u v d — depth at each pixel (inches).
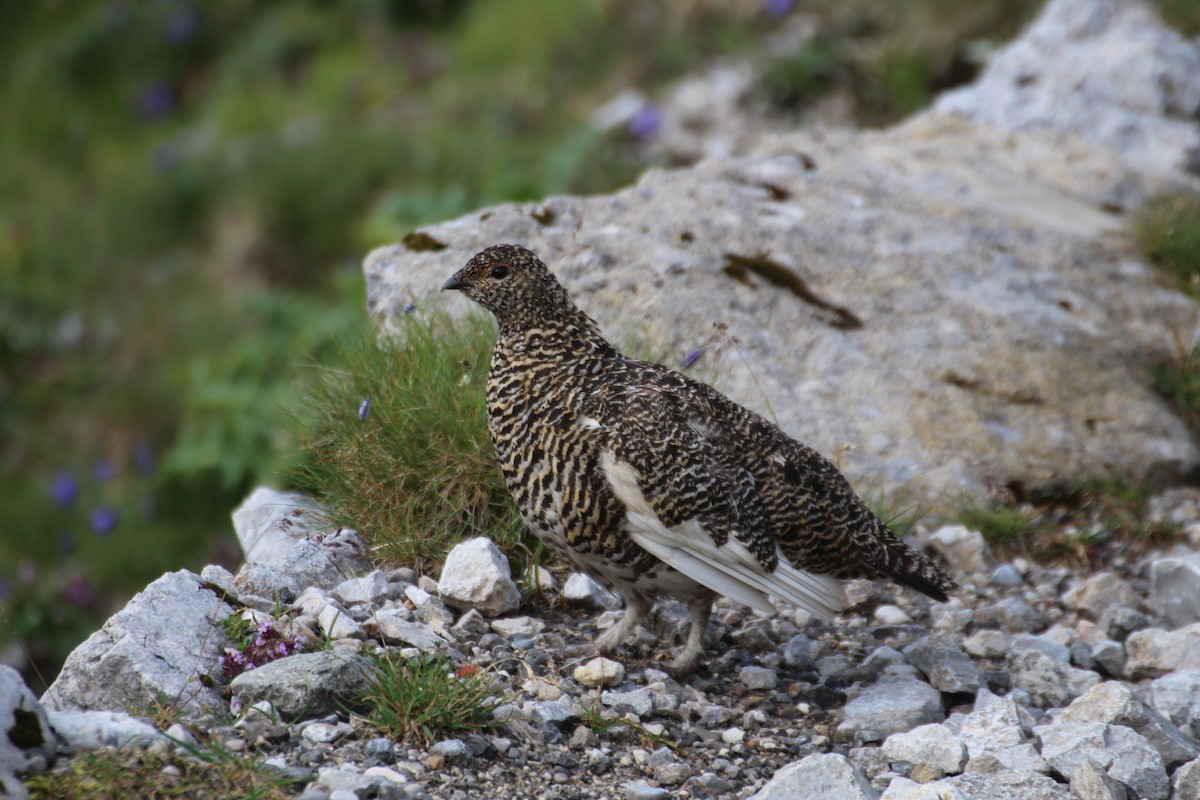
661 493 298.7
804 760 268.2
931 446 434.0
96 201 1064.8
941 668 331.3
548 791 261.9
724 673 334.0
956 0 815.1
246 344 700.0
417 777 256.5
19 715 236.8
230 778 240.7
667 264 472.4
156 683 275.4
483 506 371.6
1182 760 293.0
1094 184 577.6
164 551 675.4
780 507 315.9
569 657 323.0
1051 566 420.2
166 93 1135.6
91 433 856.9
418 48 1071.0
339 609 315.6
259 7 1195.9
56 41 1218.6
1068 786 275.1
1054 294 496.1
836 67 845.8
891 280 488.1
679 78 911.7
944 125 627.8
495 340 407.5
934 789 262.7
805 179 549.3
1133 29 661.9
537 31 1011.3
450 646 313.3
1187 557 378.3
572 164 826.2
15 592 656.4
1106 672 355.6
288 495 417.4
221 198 978.1
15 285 970.1
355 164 925.8
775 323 460.4
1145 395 470.3
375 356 398.6
